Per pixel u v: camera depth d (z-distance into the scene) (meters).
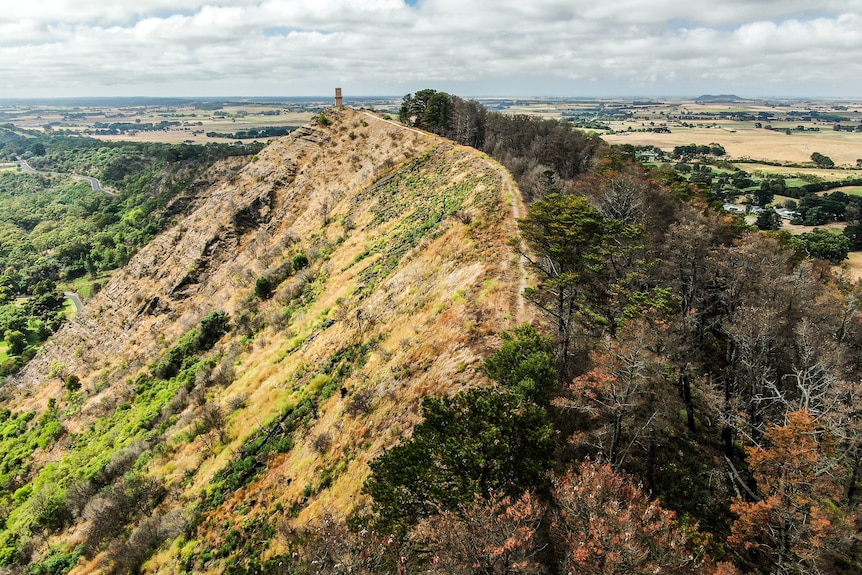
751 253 36.66
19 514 47.84
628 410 22.48
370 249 63.66
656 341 26.08
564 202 30.08
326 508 29.05
